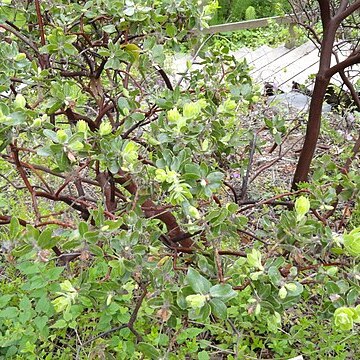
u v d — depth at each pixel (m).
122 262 1.37
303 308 1.98
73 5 2.02
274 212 2.55
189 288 1.24
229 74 2.46
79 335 1.95
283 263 1.39
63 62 2.11
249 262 1.30
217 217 1.40
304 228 1.40
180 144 1.56
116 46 1.82
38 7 1.94
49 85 1.93
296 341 1.96
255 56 5.51
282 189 2.78
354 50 3.04
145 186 1.64
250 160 2.43
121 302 1.74
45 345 1.83
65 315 1.79
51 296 1.94
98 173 1.82
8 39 2.14
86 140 1.53
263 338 1.98
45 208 2.63
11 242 1.40
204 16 2.21
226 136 1.92
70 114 1.83
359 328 1.92
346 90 3.94
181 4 2.11
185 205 1.39
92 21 2.09
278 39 6.43
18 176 2.81
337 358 1.80
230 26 5.85
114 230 1.40
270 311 1.34
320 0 2.32
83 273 1.50
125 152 1.52
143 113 1.84
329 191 1.77
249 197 2.74
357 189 1.88
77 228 1.45
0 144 1.45
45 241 1.36
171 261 1.42
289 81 4.85
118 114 1.96
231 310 1.82
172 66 4.13
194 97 2.35
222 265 1.50
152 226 1.72
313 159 2.93
